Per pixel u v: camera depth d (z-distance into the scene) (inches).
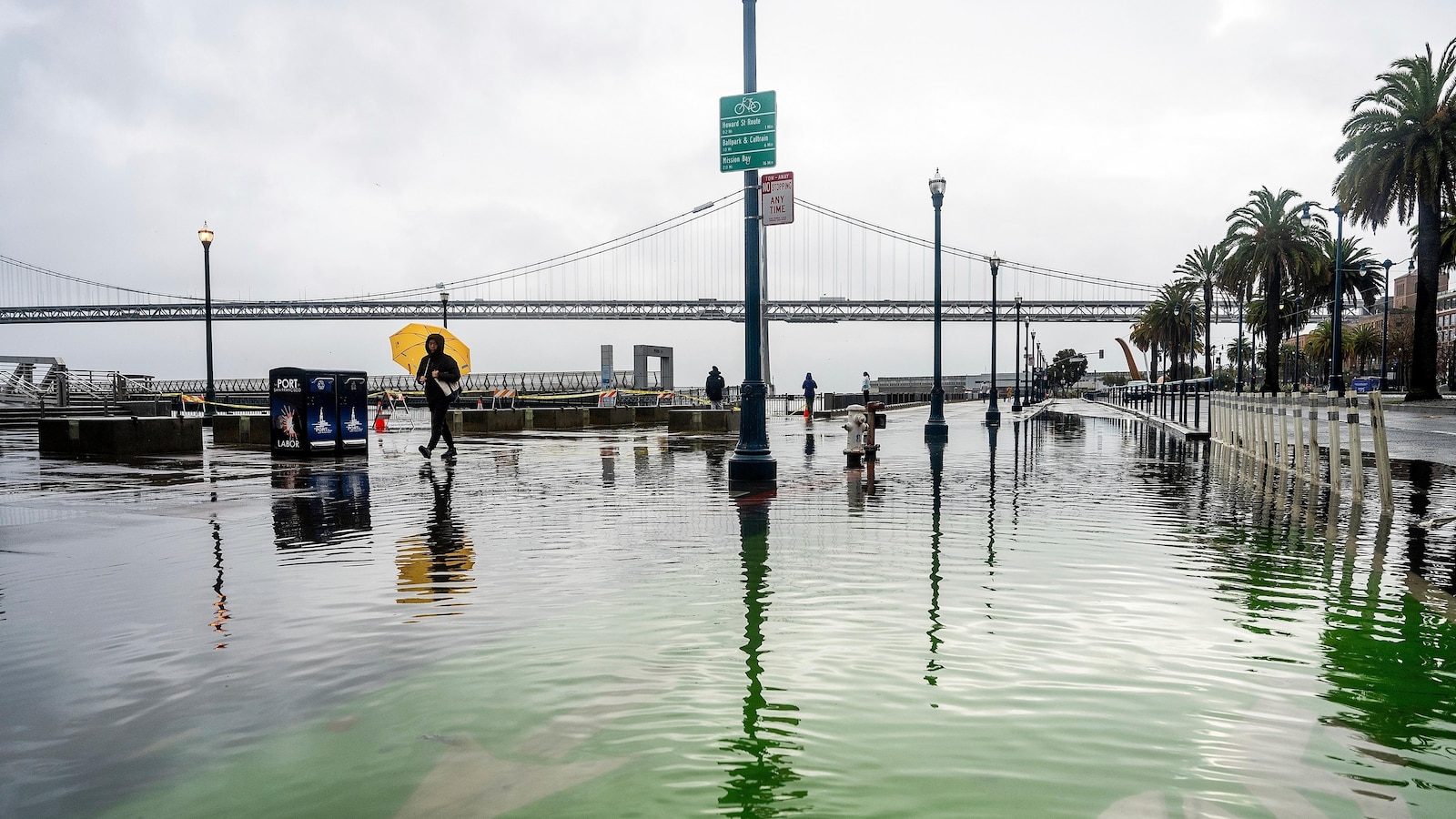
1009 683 114.8
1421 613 150.6
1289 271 2038.6
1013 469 442.9
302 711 106.6
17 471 433.1
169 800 84.0
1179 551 210.1
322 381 537.3
